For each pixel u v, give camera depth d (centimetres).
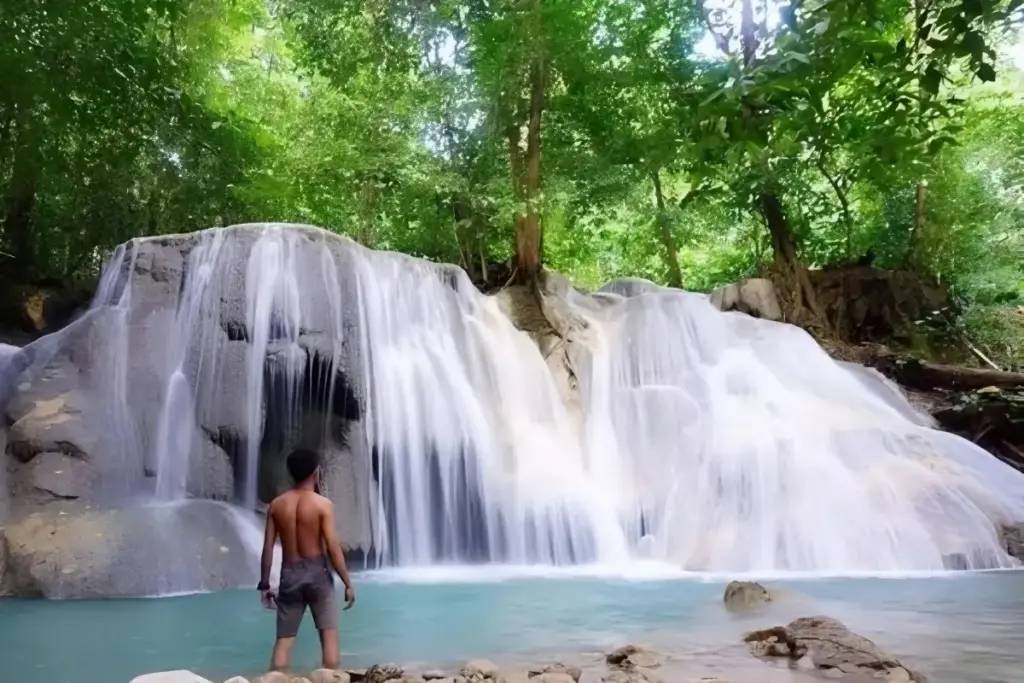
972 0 389
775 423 1223
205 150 1736
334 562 539
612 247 2498
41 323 1521
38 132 1506
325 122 1691
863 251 2094
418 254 1850
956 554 988
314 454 566
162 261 1109
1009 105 2094
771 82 435
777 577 925
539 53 1546
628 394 1348
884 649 538
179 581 831
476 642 585
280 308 1072
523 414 1280
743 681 449
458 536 1138
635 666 491
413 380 1161
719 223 2116
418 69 1722
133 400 1024
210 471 1010
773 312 1808
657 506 1172
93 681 479
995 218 2056
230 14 1897
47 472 918
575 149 1702
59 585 787
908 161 522
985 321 1973
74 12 1411
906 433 1209
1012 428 1444
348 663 521
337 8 1680
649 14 1628
